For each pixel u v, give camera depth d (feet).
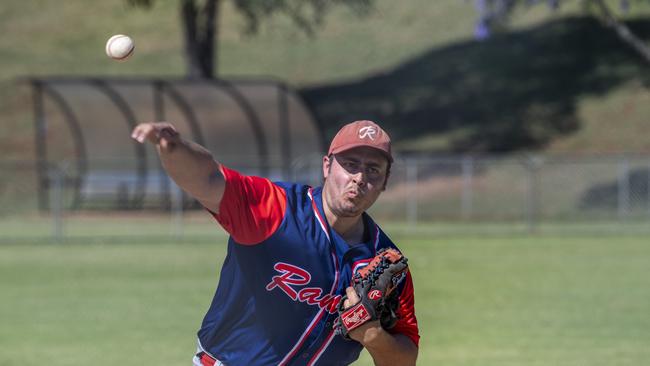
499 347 97.19
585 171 278.26
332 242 38.40
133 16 479.41
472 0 451.12
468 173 255.91
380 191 38.24
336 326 38.73
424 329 107.24
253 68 424.87
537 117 331.36
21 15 480.23
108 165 278.46
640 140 306.76
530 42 392.27
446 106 352.28
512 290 136.05
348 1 363.56
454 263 167.02
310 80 409.28
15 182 297.33
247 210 36.73
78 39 456.04
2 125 352.08
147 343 100.01
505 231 224.94
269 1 331.57
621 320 112.98
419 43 424.46
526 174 279.08
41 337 103.09
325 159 38.96
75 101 269.03
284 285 38.40
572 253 182.60
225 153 273.54
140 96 267.59
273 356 40.37
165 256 176.14
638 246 195.93
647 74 347.97
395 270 37.83
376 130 37.83
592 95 340.39
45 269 158.92
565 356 92.79
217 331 40.78
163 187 265.75
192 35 334.03
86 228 228.22
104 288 138.41
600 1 225.97
